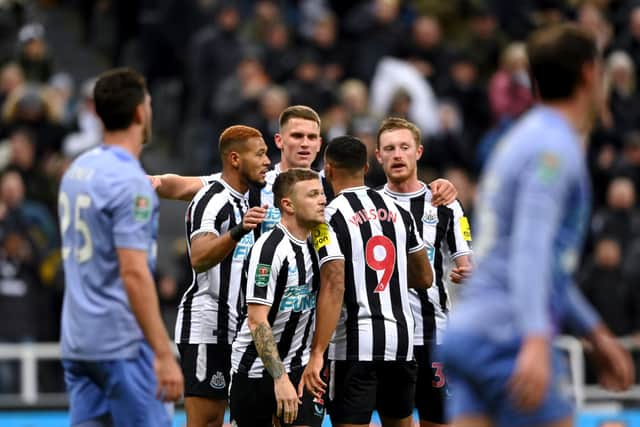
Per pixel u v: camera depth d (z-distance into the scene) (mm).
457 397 16281
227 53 53625
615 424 37750
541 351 14773
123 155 19297
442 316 25453
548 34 16328
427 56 55250
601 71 16484
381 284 23469
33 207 43188
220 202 24656
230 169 24922
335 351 23547
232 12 53875
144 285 18594
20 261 40531
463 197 46844
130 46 60312
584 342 16984
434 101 54031
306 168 24516
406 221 24031
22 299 40250
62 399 38750
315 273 23328
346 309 23422
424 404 25547
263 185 24984
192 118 56844
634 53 56594
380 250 23500
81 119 51250
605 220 46188
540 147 15516
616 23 59531
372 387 23547
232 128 24969
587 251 48469
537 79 16344
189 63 57656
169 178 25859
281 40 54938
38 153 48219
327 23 55688
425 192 25516
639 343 41812
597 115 16719
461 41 60688
